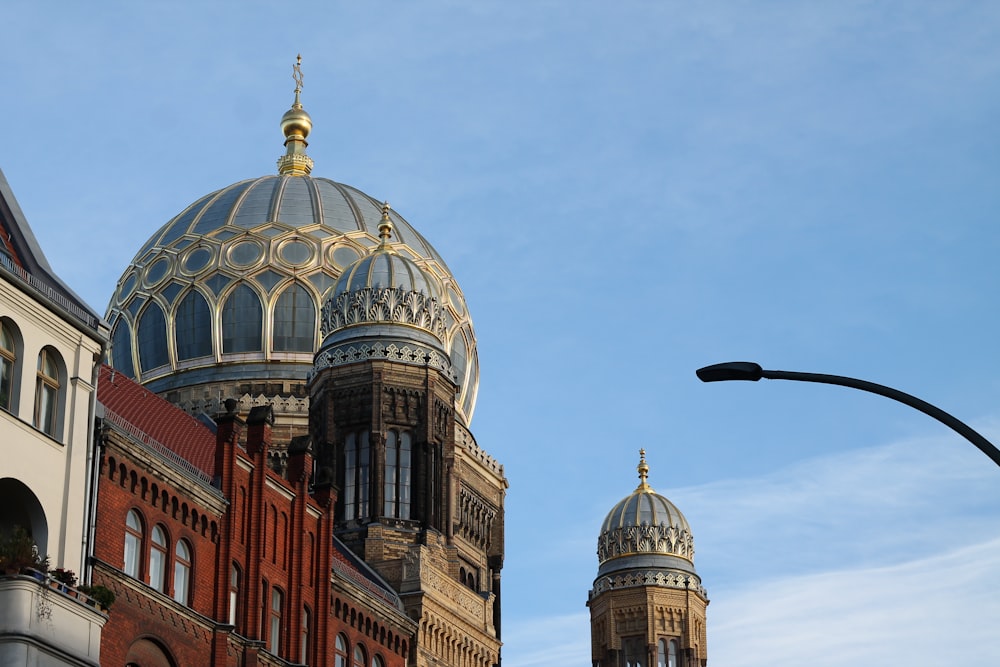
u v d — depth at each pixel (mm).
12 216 74688
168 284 139250
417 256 144125
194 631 81500
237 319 136625
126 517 77875
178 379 136750
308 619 93562
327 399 121625
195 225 142125
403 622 105625
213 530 84625
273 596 90062
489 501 137875
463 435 136250
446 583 117062
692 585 158375
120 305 141625
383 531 116812
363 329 122750
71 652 65250
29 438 68812
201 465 89438
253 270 137875
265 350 136000
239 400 132875
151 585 79188
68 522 70438
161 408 98188
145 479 79438
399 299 123938
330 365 122375
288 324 136625
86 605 66375
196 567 82688
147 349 138875
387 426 120688
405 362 121938
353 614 99688
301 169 155375
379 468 119000
